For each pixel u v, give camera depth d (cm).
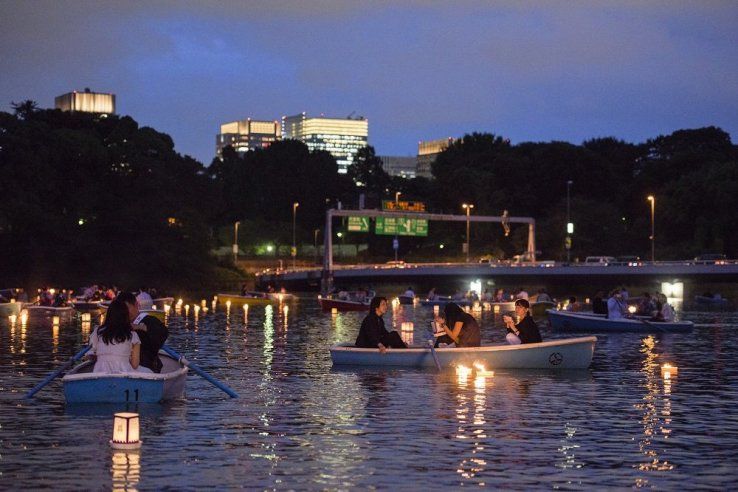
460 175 17450
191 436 1786
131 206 11400
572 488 1427
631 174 19962
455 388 2464
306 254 18150
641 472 1527
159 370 2270
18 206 10506
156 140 12888
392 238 17800
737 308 8362
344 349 2947
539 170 17912
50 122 13562
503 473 1513
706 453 1670
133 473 1498
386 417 2012
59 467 1534
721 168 14700
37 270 10419
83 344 3788
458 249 16675
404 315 7019
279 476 1487
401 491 1404
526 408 2148
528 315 3012
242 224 18500
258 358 3288
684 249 14400
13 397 2238
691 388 2522
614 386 2544
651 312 5144
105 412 2023
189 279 11356
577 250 15425
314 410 2097
